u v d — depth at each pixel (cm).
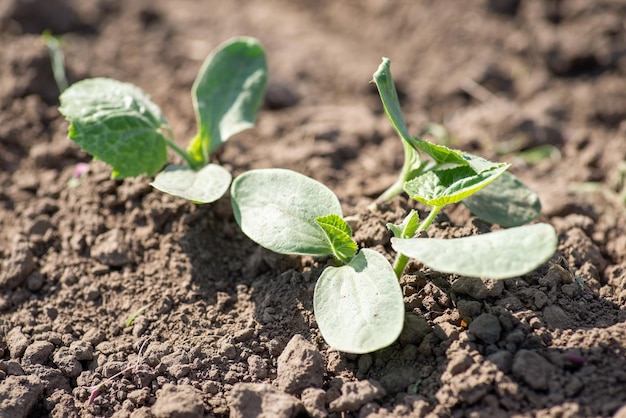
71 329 57
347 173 65
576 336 53
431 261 51
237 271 59
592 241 60
